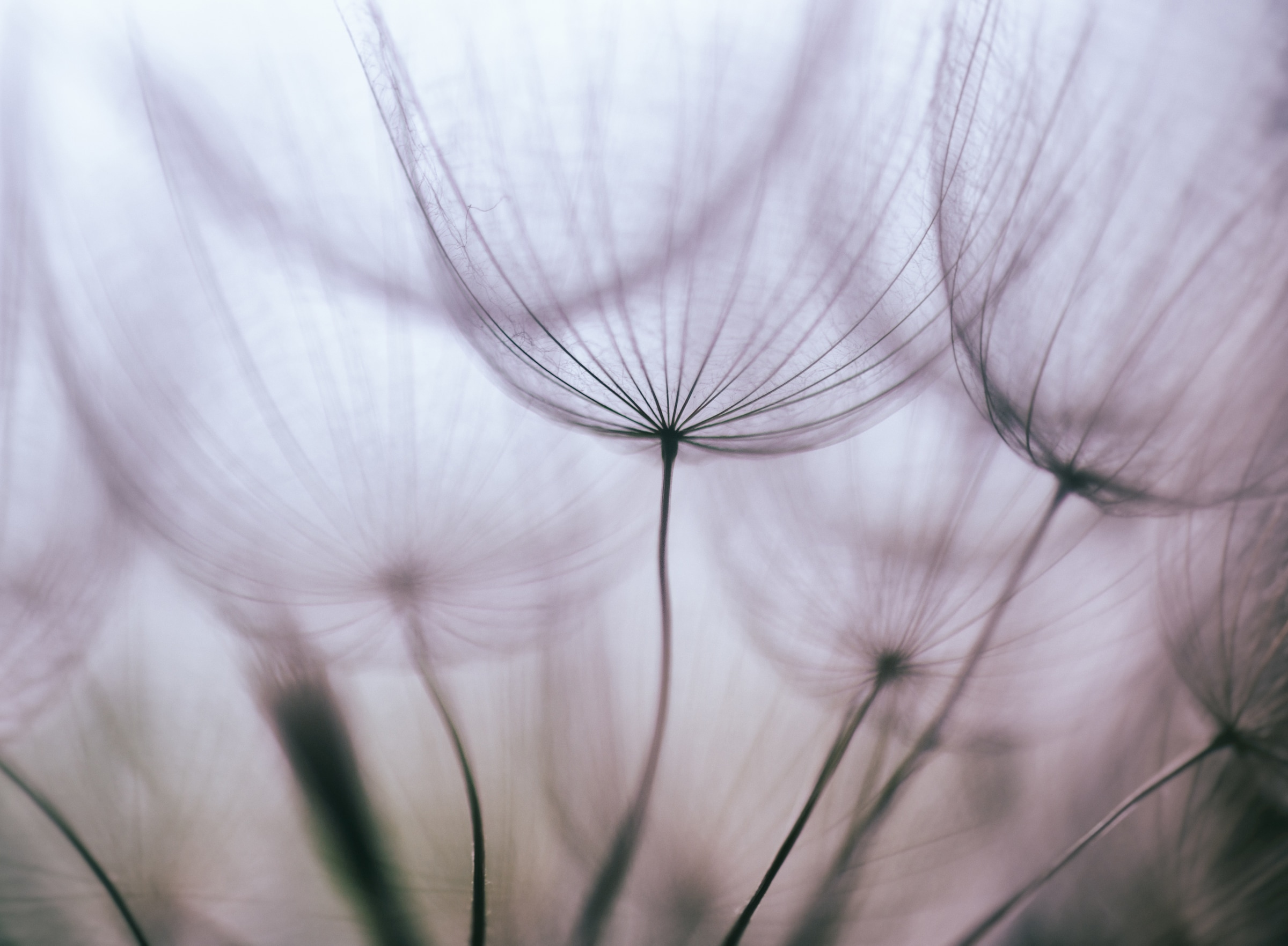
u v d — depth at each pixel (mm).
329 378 100
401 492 101
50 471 104
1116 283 93
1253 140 92
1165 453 96
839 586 102
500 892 105
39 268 103
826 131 92
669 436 96
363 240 100
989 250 93
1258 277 93
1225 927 105
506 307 93
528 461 102
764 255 92
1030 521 100
